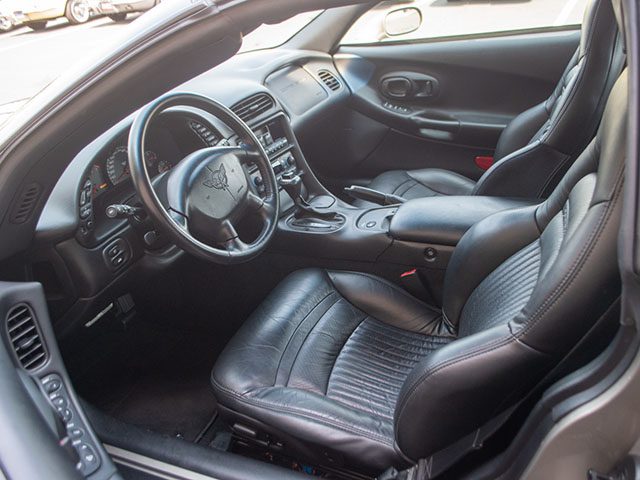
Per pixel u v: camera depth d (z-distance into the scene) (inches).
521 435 31.5
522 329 30.8
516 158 65.4
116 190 61.2
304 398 48.3
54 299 57.7
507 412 34.3
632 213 22.2
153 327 80.1
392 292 61.6
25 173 41.4
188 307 76.3
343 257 65.2
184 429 66.9
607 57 56.7
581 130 60.4
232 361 52.6
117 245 60.1
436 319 60.1
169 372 74.0
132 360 75.6
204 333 79.1
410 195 87.1
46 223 53.0
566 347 30.3
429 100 97.5
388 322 60.1
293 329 56.7
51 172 43.7
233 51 41.4
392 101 99.7
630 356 25.0
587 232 28.0
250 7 34.9
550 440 28.6
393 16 94.9
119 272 61.2
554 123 62.1
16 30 152.7
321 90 93.1
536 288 31.9
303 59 94.2
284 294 60.6
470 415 34.7
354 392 52.2
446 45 94.1
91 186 57.1
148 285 72.9
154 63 37.7
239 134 62.7
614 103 32.2
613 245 27.0
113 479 37.3
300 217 70.1
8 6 146.6
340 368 54.6
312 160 102.0
